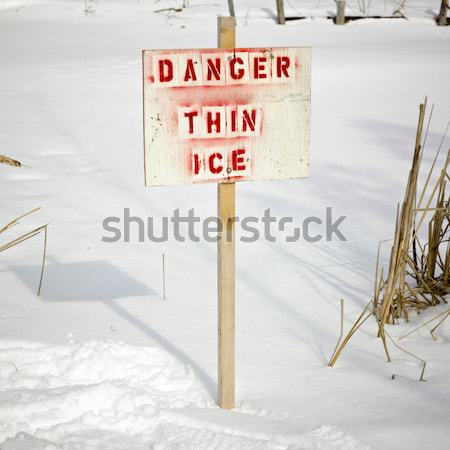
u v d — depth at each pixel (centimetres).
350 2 1709
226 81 261
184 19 1547
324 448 239
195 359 312
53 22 1523
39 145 712
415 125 749
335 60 1034
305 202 540
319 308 368
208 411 267
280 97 267
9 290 390
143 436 247
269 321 353
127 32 1395
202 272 418
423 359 314
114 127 783
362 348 326
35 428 249
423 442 247
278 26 1406
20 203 540
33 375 284
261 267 423
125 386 278
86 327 340
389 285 338
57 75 1027
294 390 287
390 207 527
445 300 368
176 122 258
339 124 760
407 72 966
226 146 264
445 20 1437
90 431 247
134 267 425
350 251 447
